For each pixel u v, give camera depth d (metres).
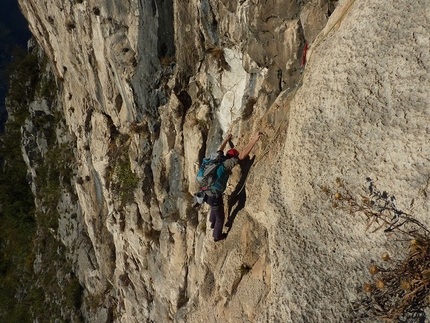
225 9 7.20
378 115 3.83
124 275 14.02
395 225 3.50
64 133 22.72
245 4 6.55
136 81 10.36
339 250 3.80
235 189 6.55
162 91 9.98
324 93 4.31
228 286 5.78
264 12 6.04
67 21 13.30
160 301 11.46
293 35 5.79
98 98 14.02
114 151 13.75
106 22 10.73
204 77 8.54
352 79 4.09
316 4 5.43
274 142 5.67
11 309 25.89
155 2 8.60
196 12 7.89
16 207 29.64
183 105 9.20
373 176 3.73
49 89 25.22
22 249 27.98
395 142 3.66
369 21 4.13
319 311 3.64
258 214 5.02
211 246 7.14
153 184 11.23
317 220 4.04
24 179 30.12
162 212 10.78
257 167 5.80
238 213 6.34
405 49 3.77
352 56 4.16
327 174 4.07
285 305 3.84
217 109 8.48
